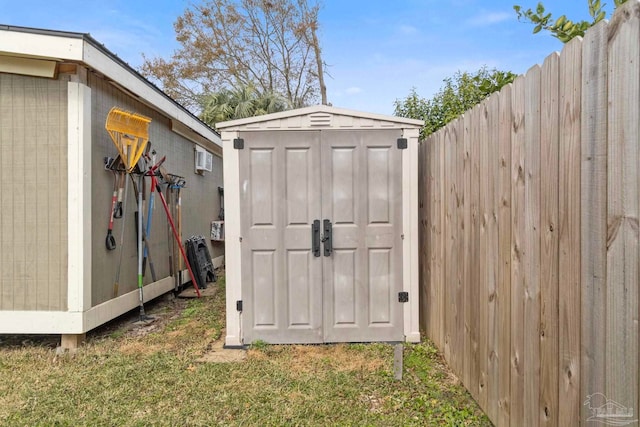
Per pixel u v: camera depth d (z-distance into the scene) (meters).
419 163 4.04
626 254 1.18
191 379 2.85
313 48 15.95
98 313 3.70
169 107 5.27
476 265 2.48
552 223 1.60
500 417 2.13
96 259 3.73
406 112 5.94
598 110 1.31
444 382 2.82
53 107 3.44
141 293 4.35
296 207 3.59
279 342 3.59
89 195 3.55
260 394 2.62
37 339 3.76
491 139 2.24
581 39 1.40
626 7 1.18
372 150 3.60
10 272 3.46
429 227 3.64
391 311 3.62
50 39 3.24
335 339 3.60
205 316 4.52
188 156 6.50
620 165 1.21
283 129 3.58
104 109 3.90
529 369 1.81
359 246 3.60
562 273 1.53
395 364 2.96
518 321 1.92
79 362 3.16
